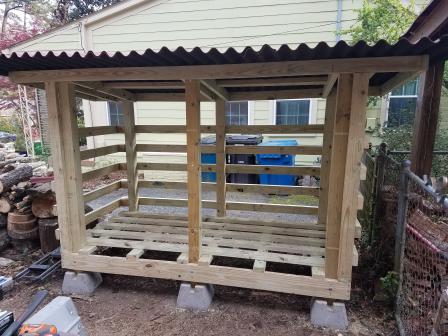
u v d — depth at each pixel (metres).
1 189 3.27
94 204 5.66
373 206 3.17
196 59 1.96
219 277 2.40
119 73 2.18
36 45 6.58
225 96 3.22
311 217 4.73
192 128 2.28
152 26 6.18
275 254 2.56
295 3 5.61
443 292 1.42
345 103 1.97
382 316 2.32
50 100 2.42
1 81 10.75
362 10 5.00
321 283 2.21
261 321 2.30
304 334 2.16
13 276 2.96
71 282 2.68
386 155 2.99
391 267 2.70
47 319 1.43
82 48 6.41
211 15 5.94
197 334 2.17
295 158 6.46
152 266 2.52
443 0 2.47
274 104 6.26
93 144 7.29
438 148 4.97
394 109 5.97
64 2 15.30
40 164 4.97
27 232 3.38
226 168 3.65
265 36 5.82
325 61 1.88
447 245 1.88
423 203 2.23
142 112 6.69
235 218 3.53
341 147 2.04
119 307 2.49
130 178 3.80
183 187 3.86
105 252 3.34
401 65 1.79
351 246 2.11
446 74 4.30
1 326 1.13
